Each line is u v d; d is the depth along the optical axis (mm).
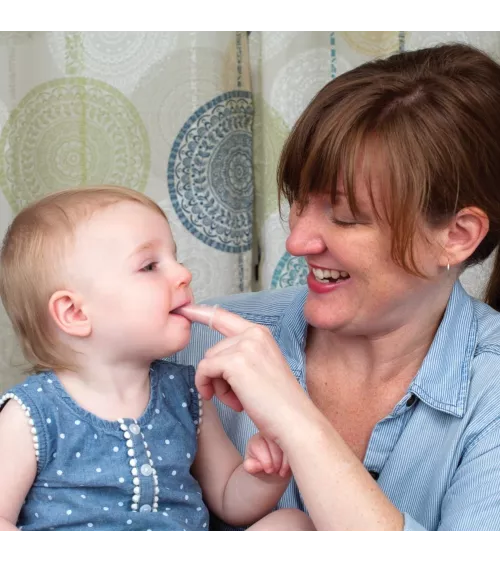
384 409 1253
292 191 1200
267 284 2371
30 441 1134
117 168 2273
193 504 1218
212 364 1045
